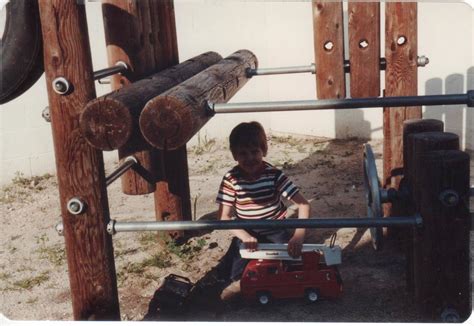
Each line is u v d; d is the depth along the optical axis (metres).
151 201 5.95
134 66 4.20
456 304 3.03
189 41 7.56
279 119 8.01
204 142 7.81
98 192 3.03
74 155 2.98
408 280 3.71
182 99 2.76
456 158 2.90
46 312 3.89
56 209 5.89
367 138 7.52
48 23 2.90
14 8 2.94
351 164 6.59
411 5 4.40
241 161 3.84
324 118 7.68
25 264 4.64
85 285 3.12
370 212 3.92
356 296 3.79
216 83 3.63
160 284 4.12
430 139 3.08
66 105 2.95
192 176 6.60
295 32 7.53
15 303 4.02
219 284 4.07
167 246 4.63
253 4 7.63
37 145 6.89
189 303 3.82
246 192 3.90
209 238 4.83
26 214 5.79
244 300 3.85
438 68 6.78
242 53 5.29
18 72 3.05
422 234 3.01
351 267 4.19
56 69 2.93
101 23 7.09
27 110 6.77
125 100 2.96
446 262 2.99
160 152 4.51
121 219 5.45
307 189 5.86
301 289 3.72
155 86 3.58
